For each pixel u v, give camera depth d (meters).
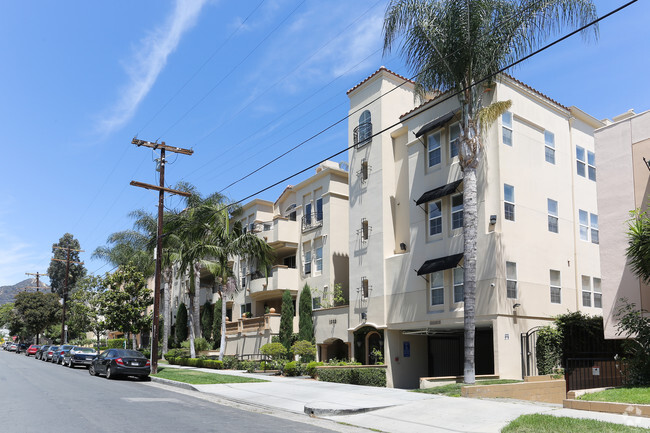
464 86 18.64
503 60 18.00
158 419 12.23
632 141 16.50
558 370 19.89
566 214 24.20
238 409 14.76
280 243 35.28
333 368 23.34
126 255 43.44
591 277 24.88
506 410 12.94
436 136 23.91
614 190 16.77
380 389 18.98
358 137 28.72
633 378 14.34
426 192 23.59
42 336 93.31
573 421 10.62
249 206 41.56
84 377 25.33
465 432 11.04
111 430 10.62
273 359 30.09
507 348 19.98
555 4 16.84
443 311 22.27
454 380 18.97
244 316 37.97
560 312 22.66
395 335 25.23
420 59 18.59
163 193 29.64
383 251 25.91
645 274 14.47
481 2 17.77
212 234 33.34
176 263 45.16
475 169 18.62
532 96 23.61
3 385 20.45
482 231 21.12
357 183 28.42
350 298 27.89
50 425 11.16
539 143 23.50
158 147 29.64
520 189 22.03
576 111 25.83
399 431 11.66
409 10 18.11
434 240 23.27
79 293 44.25
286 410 15.14
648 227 14.05
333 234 32.25
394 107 27.66
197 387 20.25
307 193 35.47
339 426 12.54
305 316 31.45
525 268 21.52
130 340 55.00
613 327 16.20
